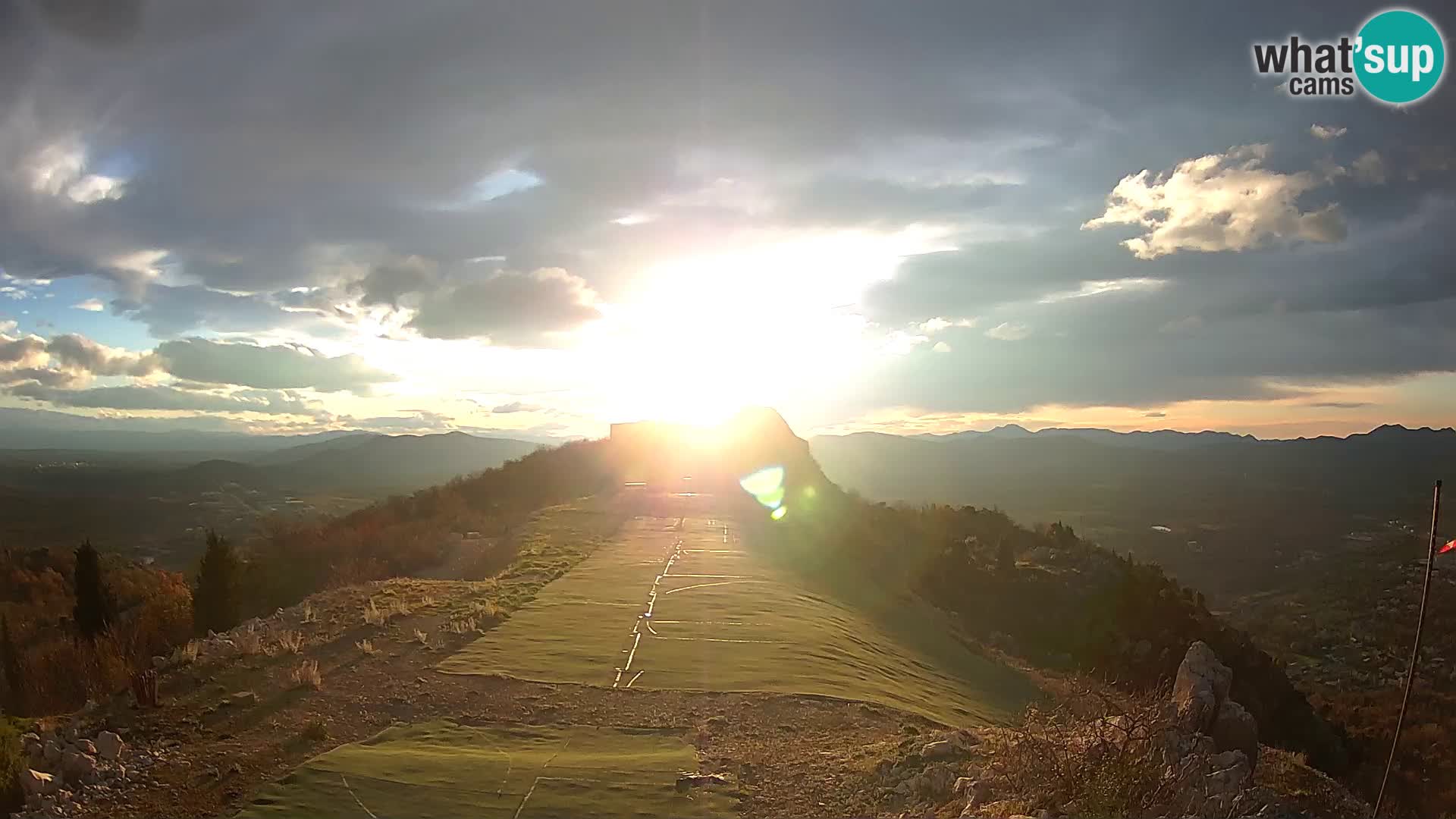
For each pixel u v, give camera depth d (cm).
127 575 3762
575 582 2042
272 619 1683
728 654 1447
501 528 3069
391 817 815
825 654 1500
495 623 1631
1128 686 2452
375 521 3531
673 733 1084
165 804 852
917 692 1516
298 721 1091
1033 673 2355
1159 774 776
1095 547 3881
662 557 2439
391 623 1609
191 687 1215
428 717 1121
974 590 3297
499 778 911
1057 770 776
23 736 972
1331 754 2408
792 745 1059
